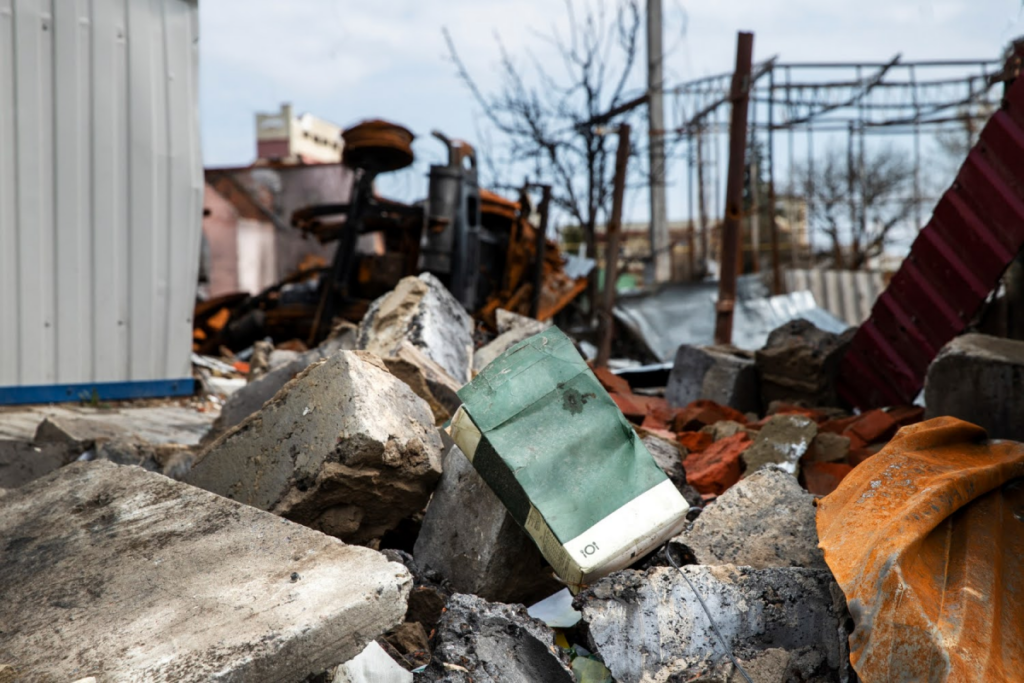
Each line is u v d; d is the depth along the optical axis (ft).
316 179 76.13
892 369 25.50
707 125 52.65
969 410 19.45
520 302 43.11
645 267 62.64
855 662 8.68
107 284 23.89
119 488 11.14
